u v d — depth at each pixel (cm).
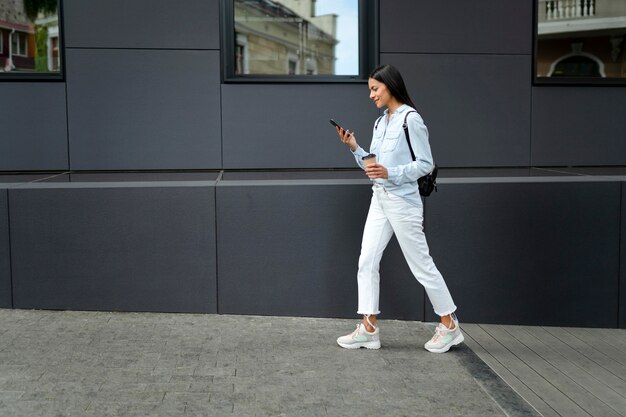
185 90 700
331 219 566
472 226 570
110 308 570
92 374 430
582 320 583
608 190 577
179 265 568
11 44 694
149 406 383
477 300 577
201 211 564
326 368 452
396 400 402
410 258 484
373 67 712
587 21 737
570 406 409
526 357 501
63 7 685
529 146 732
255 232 566
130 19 689
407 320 574
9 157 694
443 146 721
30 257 564
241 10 709
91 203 561
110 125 697
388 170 452
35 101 692
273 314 573
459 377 444
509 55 722
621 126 743
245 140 709
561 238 577
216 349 485
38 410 375
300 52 721
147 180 608
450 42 714
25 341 492
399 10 706
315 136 715
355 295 571
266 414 377
